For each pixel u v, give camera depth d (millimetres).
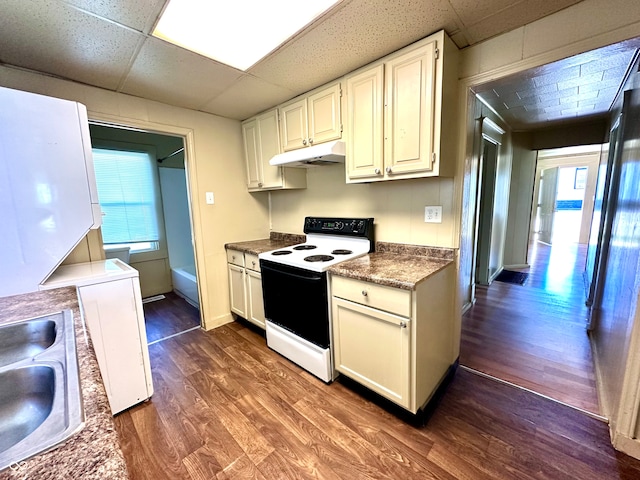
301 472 1326
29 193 1473
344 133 2027
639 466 1305
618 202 2117
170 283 4051
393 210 2164
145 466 1378
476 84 1673
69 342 833
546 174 7348
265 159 2723
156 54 1646
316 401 1791
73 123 1575
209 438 1529
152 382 1940
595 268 2955
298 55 1691
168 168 3941
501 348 2338
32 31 1402
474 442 1459
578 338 2463
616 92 2512
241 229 3049
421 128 1592
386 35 1512
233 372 2115
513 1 1277
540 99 2723
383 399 1783
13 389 719
